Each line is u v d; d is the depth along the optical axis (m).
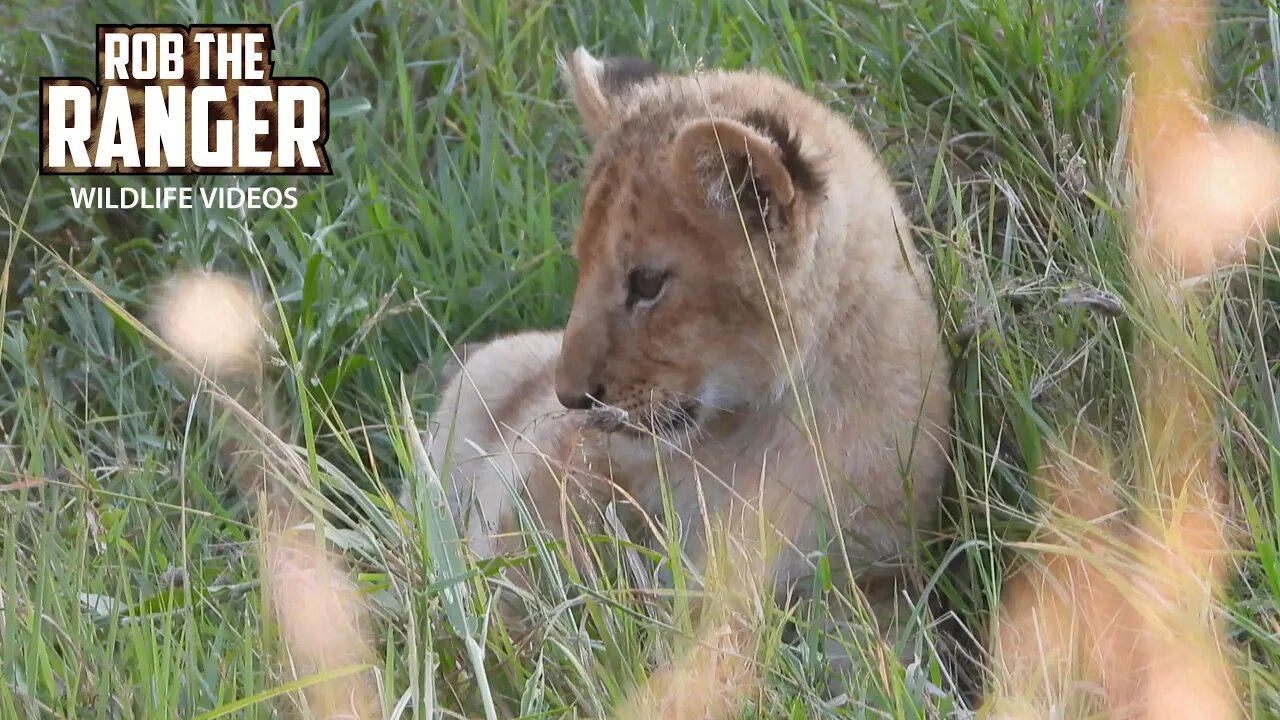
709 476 8.76
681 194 8.06
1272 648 7.23
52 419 9.39
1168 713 7.36
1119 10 10.78
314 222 11.36
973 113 10.51
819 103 9.13
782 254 8.06
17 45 12.26
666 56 12.12
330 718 6.98
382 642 7.84
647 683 7.08
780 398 8.41
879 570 8.54
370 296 10.73
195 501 9.30
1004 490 8.82
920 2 11.20
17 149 11.73
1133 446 8.43
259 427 8.16
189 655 7.27
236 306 10.54
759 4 12.05
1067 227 9.34
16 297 11.34
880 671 7.18
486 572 7.88
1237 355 8.59
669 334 8.28
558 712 7.01
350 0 12.52
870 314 8.45
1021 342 9.05
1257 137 9.73
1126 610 7.98
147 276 11.21
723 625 7.35
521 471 9.22
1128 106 9.30
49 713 7.05
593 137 9.23
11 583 7.45
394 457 10.12
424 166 11.94
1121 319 9.02
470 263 11.11
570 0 12.79
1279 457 8.04
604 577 7.82
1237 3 11.03
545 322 10.95
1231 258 9.22
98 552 8.38
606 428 8.44
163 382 10.35
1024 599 8.37
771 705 7.22
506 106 12.04
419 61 12.34
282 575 7.64
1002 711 7.12
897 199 9.20
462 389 10.09
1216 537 8.09
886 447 8.48
